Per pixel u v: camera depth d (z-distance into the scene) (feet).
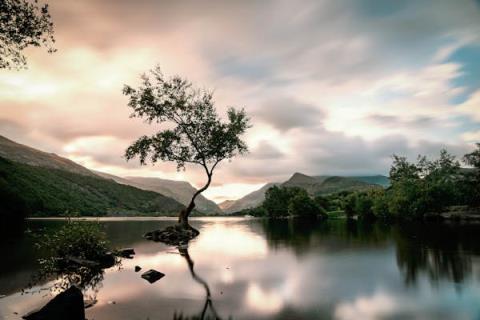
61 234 58.49
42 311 27.04
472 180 276.00
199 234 124.47
